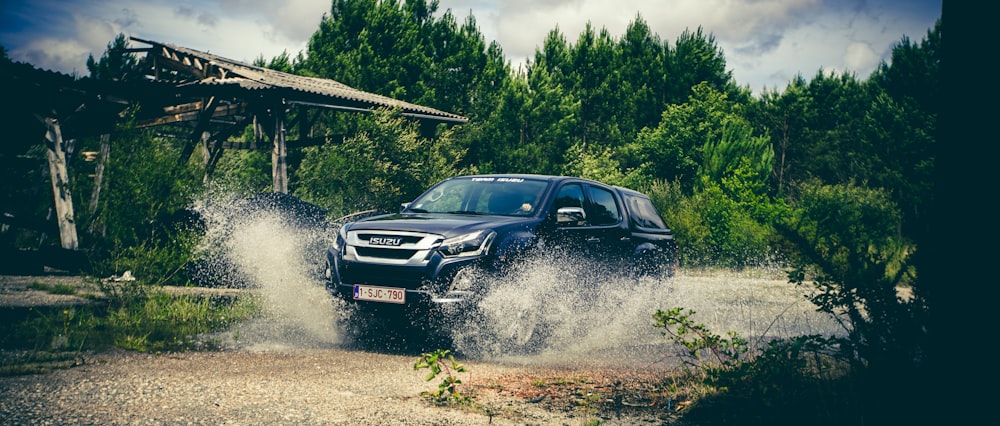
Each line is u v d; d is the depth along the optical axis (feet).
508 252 18.85
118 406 11.60
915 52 124.67
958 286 8.77
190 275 29.45
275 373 14.80
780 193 110.11
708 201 74.13
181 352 16.78
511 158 106.83
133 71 57.16
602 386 14.97
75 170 43.70
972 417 8.59
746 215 76.18
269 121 48.14
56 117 38.04
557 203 22.24
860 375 11.68
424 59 111.14
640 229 26.23
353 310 19.58
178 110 48.75
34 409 11.18
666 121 138.92
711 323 24.97
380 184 53.42
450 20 123.95
